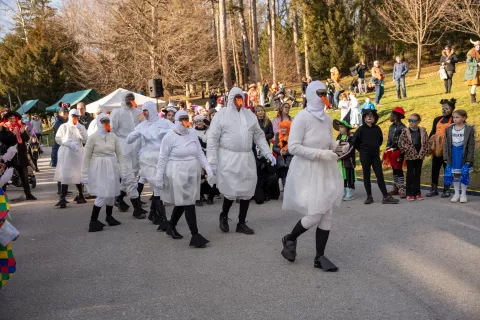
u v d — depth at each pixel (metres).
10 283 5.55
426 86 24.23
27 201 11.23
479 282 4.93
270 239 6.93
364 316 4.26
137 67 36.03
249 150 7.22
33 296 5.10
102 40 37.50
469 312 4.25
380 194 9.98
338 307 4.47
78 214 9.51
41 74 47.00
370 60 48.78
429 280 5.05
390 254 5.95
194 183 6.70
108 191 7.91
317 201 5.36
